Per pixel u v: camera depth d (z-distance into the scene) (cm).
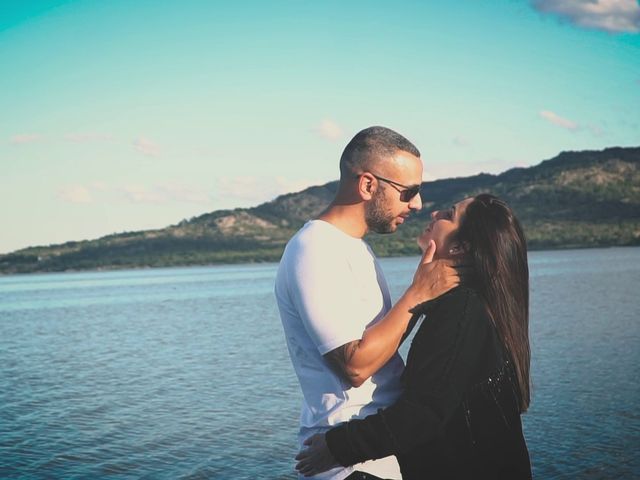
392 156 289
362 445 258
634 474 1068
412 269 11419
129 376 2328
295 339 289
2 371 2527
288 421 1544
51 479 1162
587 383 1759
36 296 9819
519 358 275
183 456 1288
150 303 6844
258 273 17025
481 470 269
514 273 278
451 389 260
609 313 3588
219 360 2620
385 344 265
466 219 285
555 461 1140
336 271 278
